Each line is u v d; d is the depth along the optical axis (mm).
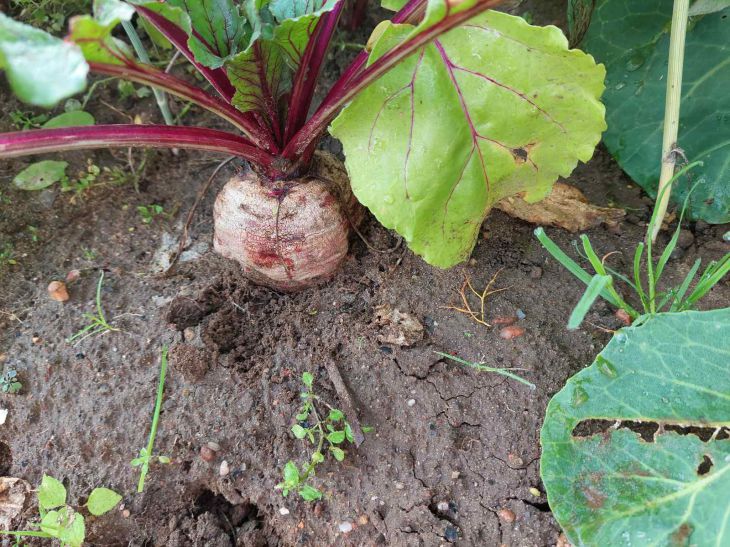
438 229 279
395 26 243
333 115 268
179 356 304
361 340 305
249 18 236
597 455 247
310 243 294
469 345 299
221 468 289
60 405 307
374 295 320
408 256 329
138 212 374
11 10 402
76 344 318
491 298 312
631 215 339
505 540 264
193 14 252
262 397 299
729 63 324
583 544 233
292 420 292
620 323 299
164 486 291
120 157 390
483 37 247
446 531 267
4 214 362
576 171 361
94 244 361
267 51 256
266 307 327
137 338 317
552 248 264
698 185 326
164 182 386
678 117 302
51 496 270
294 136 282
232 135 286
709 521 226
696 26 332
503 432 280
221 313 321
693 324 259
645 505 235
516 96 256
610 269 310
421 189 267
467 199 277
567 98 254
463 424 285
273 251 294
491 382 290
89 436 298
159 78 242
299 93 283
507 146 267
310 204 291
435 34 202
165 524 290
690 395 248
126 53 220
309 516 280
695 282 310
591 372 258
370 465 282
